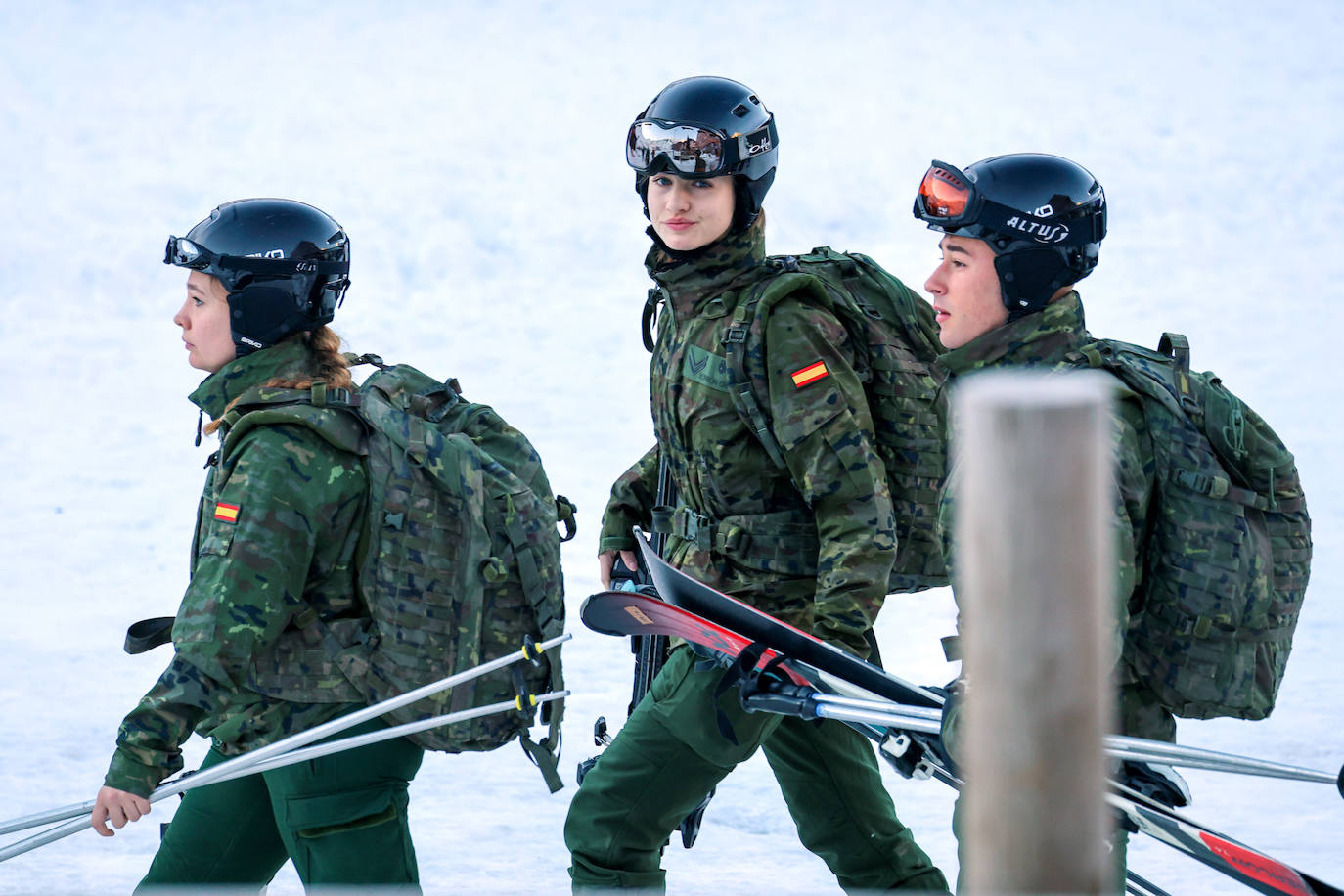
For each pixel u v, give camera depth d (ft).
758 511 30.50
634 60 345.31
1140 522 23.38
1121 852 24.29
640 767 29.96
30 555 72.84
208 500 28.19
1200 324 135.74
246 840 29.17
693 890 37.09
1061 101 289.53
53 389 114.93
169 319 150.51
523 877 38.37
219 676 25.80
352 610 27.91
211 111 283.38
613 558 36.50
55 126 264.52
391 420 28.12
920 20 366.84
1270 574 23.76
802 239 190.19
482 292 157.48
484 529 28.25
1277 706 51.11
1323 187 210.18
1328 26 337.93
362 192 220.43
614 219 192.03
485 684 28.53
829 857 32.99
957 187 25.80
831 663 26.86
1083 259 25.75
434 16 371.56
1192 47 330.34
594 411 103.09
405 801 28.81
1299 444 92.48
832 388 29.19
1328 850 39.22
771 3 379.76
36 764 47.52
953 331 26.50
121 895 28.14
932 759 24.26
